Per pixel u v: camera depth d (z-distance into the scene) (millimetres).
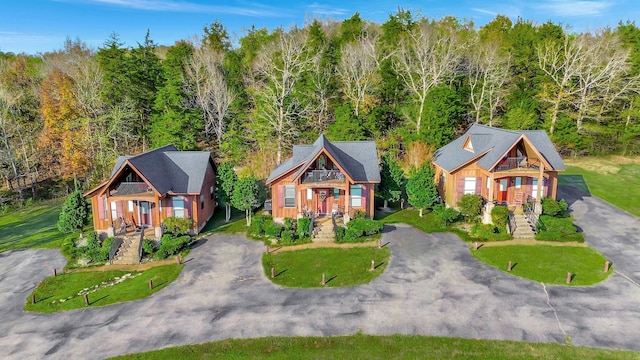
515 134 35000
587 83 59094
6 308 26203
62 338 22469
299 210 35469
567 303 23688
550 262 28625
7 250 35875
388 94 62000
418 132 51688
